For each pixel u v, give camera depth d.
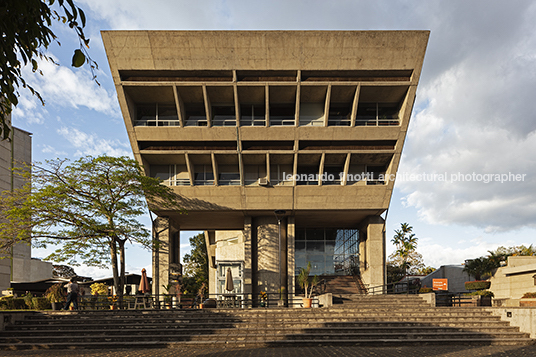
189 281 60.31
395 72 28.17
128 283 33.84
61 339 15.35
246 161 31.62
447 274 38.69
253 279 33.44
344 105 30.88
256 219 33.88
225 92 29.14
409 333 15.38
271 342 14.46
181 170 32.06
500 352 12.48
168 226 33.00
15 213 23.94
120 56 26.91
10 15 4.20
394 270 56.75
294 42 26.83
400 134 29.67
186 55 27.02
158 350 13.91
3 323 16.45
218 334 15.43
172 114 30.69
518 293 25.55
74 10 4.07
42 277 54.44
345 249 38.66
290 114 30.64
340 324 16.28
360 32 26.70
